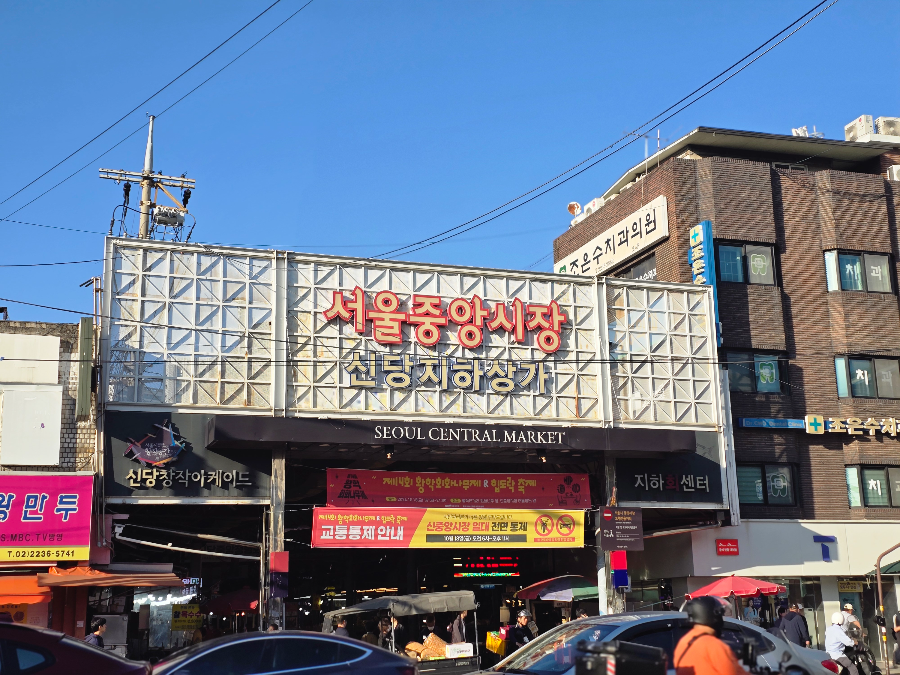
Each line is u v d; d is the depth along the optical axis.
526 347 25.88
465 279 25.80
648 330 27.34
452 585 33.41
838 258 31.66
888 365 31.30
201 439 22.75
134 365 22.61
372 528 23.31
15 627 9.62
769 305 30.52
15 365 21.66
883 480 30.38
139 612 28.38
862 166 35.38
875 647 28.58
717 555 27.69
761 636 11.55
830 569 28.70
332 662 11.32
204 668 10.69
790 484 29.62
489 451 25.08
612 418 26.17
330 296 24.48
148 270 23.25
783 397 29.98
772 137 32.84
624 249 33.19
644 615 11.23
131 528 27.84
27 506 20.05
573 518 25.05
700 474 26.81
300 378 23.78
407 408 24.44
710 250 29.45
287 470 26.27
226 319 23.58
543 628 30.94
